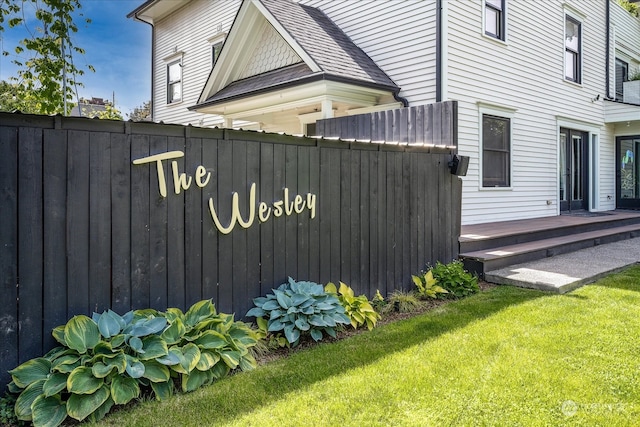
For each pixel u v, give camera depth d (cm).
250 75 942
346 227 411
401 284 465
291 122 1007
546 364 282
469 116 776
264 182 349
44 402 218
